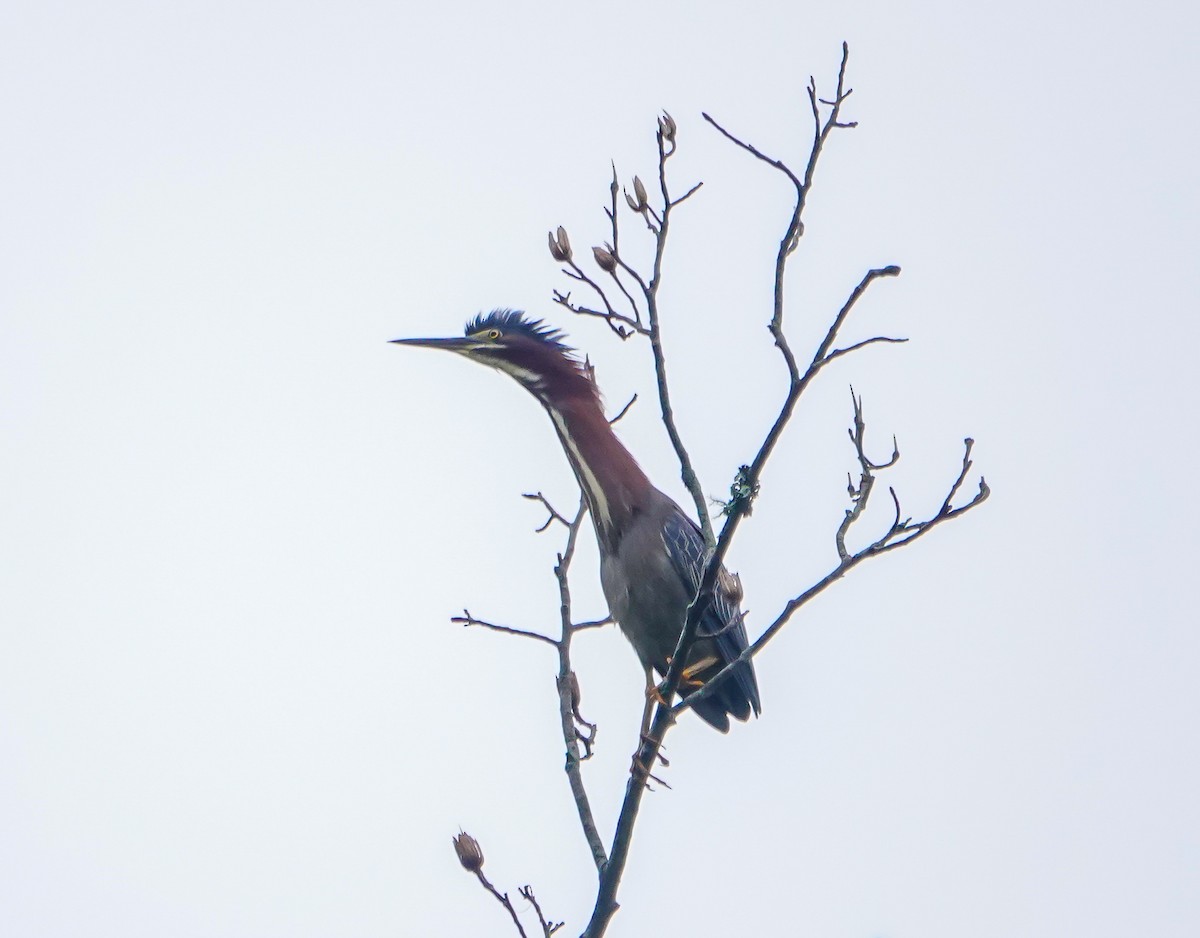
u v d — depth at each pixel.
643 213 9.35
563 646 9.63
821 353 8.38
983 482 8.27
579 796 9.09
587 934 8.64
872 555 8.36
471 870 8.10
